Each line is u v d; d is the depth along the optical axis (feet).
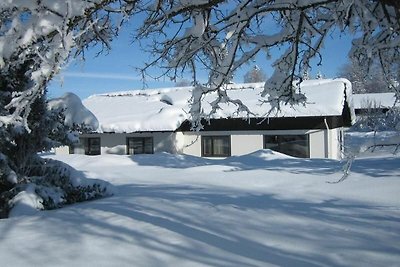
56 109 29.94
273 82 21.07
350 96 76.43
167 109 77.87
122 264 14.47
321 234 18.13
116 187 35.50
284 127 69.51
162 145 77.15
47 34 11.80
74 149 84.58
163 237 17.69
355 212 23.02
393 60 19.61
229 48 19.79
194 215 22.08
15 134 27.22
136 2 15.67
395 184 31.09
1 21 12.30
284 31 19.21
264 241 17.10
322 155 67.10
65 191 29.43
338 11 17.66
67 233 18.67
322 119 67.00
